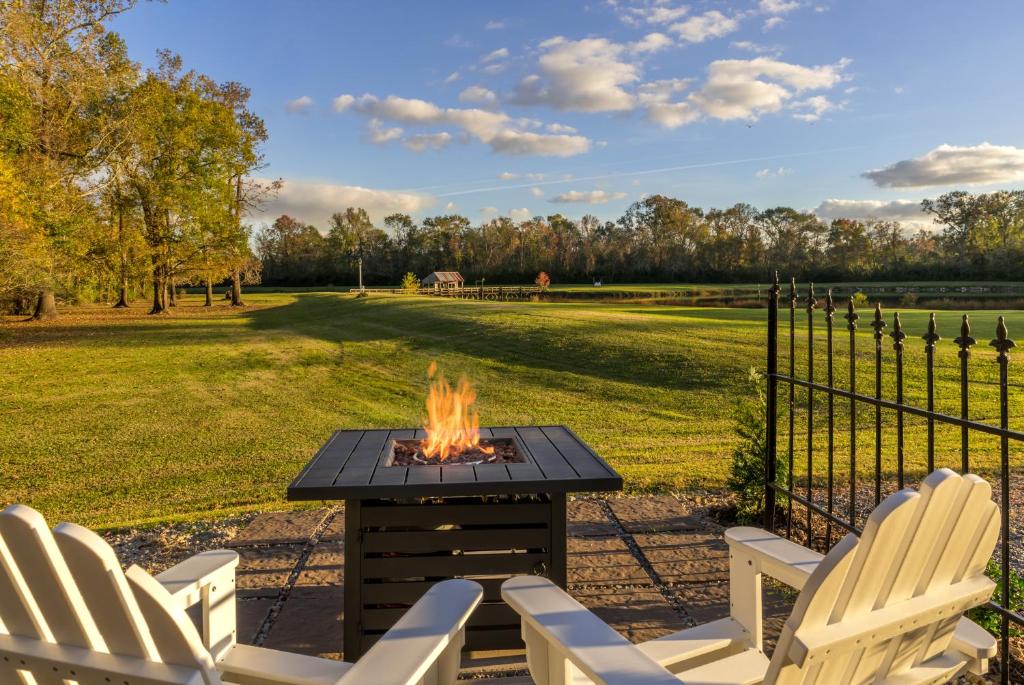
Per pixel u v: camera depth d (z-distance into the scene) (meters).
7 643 1.31
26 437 9.75
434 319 26.83
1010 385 10.34
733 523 4.45
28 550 1.23
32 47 23.67
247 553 3.96
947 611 1.49
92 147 28.72
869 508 4.84
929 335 2.71
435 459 2.93
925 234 84.69
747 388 11.67
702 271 89.25
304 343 23.75
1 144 21.83
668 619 3.07
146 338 26.06
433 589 1.83
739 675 1.83
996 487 5.60
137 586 1.19
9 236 21.64
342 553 3.92
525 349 17.91
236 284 54.31
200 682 1.22
